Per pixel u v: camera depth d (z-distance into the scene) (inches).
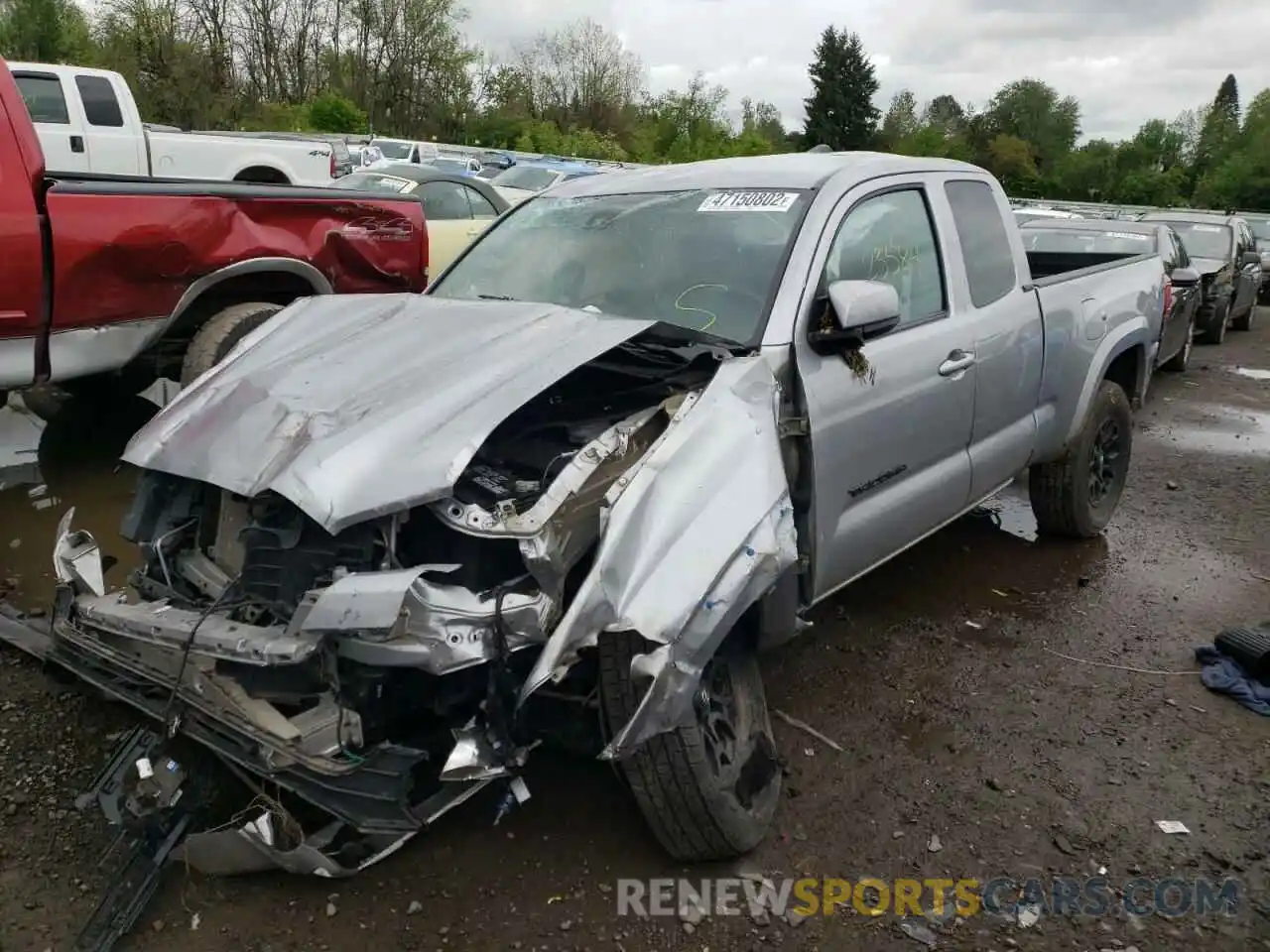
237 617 102.9
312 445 102.7
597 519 101.9
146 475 122.7
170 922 102.8
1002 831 122.1
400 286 251.3
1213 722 147.5
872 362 139.1
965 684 156.3
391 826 94.0
